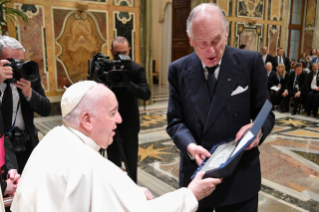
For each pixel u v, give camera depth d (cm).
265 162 424
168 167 403
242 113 157
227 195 156
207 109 159
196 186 127
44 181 98
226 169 125
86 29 707
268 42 1021
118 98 274
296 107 741
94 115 110
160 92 1115
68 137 109
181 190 122
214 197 157
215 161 139
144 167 403
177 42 1059
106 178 101
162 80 1336
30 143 230
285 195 325
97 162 103
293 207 299
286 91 760
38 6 627
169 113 177
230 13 934
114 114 115
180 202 116
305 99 734
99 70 245
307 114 730
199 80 162
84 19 700
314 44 910
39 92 241
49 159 103
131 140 283
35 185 100
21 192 101
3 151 173
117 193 101
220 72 157
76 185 96
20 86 204
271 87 790
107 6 730
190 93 163
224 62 157
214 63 148
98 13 719
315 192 331
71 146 106
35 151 110
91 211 98
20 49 207
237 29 958
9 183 170
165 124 633
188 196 119
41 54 646
